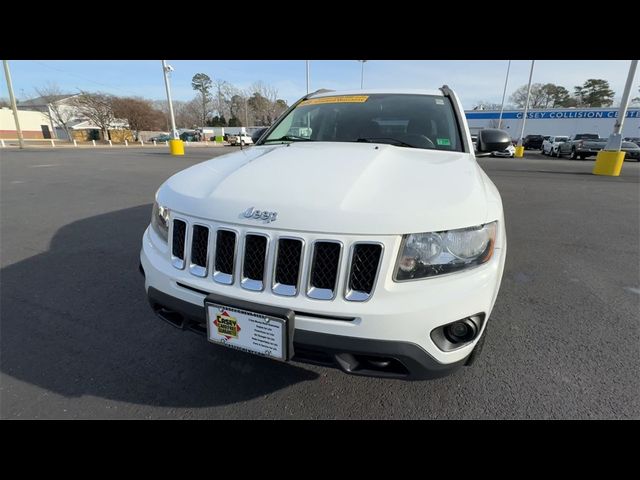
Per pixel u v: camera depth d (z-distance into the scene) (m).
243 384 2.01
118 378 2.05
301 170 1.74
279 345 1.46
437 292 1.40
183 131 62.75
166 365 2.17
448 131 2.56
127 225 5.14
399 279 1.39
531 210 6.59
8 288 3.14
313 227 1.40
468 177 1.77
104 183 9.02
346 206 1.43
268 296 1.48
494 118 44.59
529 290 3.17
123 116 52.59
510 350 2.29
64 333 2.48
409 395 1.92
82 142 49.81
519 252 4.19
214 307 1.55
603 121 40.22
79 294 3.04
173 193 1.82
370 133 2.62
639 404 1.85
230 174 1.81
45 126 60.53
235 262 1.52
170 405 1.87
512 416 1.79
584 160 23.08
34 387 1.97
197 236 1.64
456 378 2.04
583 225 5.48
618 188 9.43
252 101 83.06
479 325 1.51
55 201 6.79
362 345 1.41
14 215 5.70
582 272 3.58
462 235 1.45
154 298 1.81
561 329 2.54
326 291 1.43
